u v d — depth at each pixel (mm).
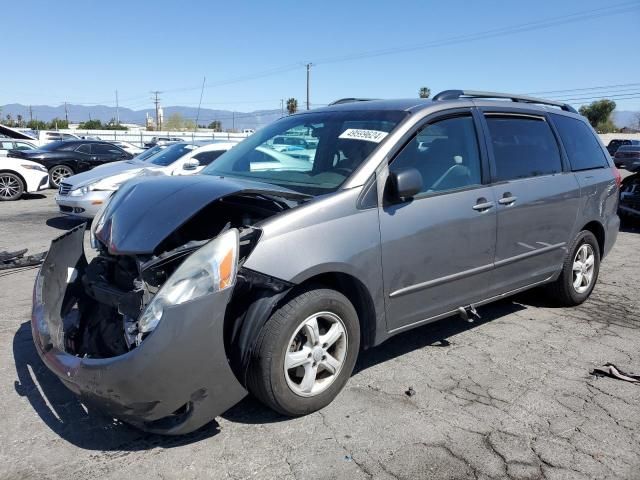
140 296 2857
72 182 9359
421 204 3592
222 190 3148
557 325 4766
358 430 3041
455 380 3672
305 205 3131
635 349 4262
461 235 3811
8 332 4410
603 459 2830
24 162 13547
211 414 2803
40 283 3424
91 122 82812
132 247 2939
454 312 3953
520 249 4348
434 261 3670
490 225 4016
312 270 3010
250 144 4438
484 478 2658
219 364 2723
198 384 2682
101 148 16625
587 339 4449
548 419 3203
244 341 2918
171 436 2967
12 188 13445
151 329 2602
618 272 6680
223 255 2699
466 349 4199
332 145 3791
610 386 3627
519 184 4297
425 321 3762
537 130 4727
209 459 2768
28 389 3473
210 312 2645
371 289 3334
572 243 4957
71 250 3740
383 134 3631
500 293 4301
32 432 2998
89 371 2670
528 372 3816
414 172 3373
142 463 2730
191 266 2686
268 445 2891
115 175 9344
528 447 2920
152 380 2566
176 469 2684
